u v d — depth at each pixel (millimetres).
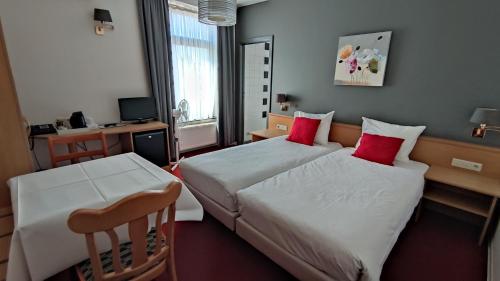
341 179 2143
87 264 1261
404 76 2764
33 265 1131
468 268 1851
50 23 2826
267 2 3988
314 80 3609
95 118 3346
